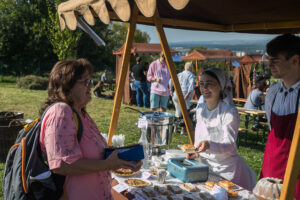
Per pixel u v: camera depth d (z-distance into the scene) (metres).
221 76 2.28
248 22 3.09
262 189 1.57
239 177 2.35
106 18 1.74
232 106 2.30
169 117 2.54
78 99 1.49
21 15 28.53
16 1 29.41
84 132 1.48
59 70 1.46
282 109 2.07
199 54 15.69
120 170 2.26
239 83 14.46
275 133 2.09
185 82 6.36
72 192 1.45
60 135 1.33
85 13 2.06
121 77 2.57
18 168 1.39
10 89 16.28
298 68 1.97
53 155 1.32
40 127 1.43
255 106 7.19
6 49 28.36
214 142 2.21
